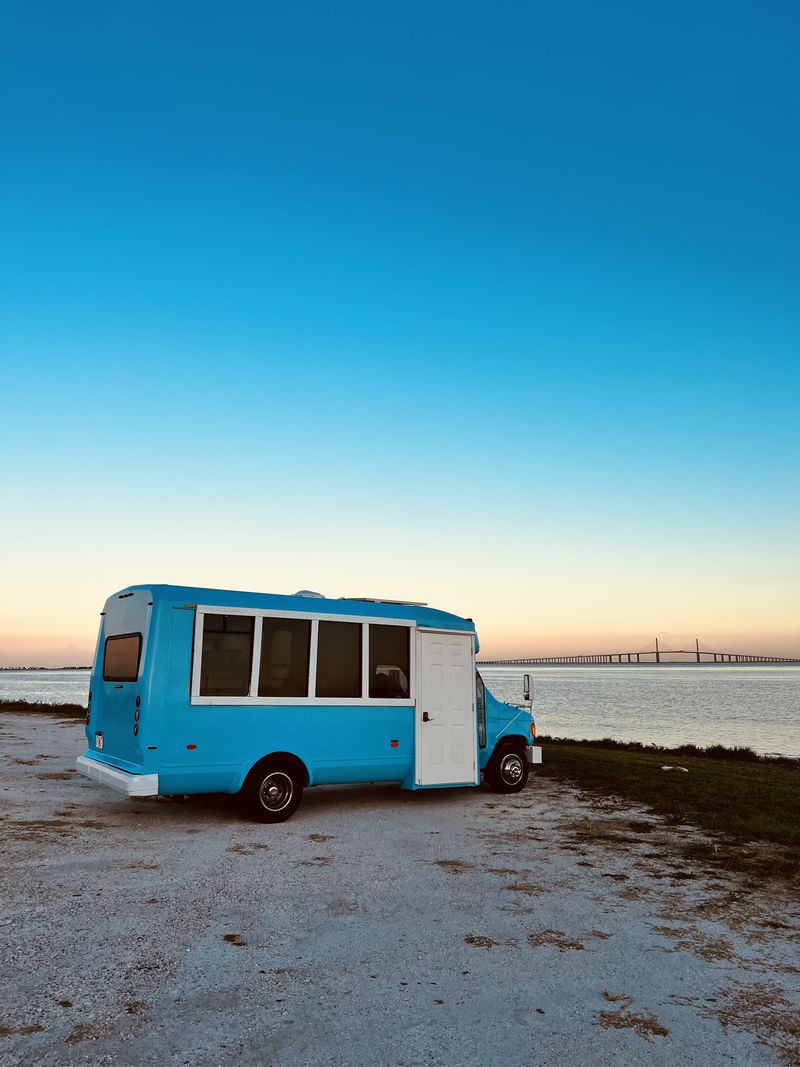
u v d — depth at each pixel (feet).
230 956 15.92
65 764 43.83
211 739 28.48
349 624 32.60
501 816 32.76
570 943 17.53
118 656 29.96
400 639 34.22
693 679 598.75
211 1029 12.73
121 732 28.76
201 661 28.60
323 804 34.65
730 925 19.25
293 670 30.78
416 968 15.74
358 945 16.90
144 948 16.12
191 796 35.17
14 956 15.31
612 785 41.73
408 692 34.09
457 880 22.47
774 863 25.68
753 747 107.45
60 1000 13.50
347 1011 13.65
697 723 154.92
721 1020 13.87
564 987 15.07
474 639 36.81
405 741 33.65
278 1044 12.35
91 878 21.15
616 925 18.92
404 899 20.42
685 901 21.16
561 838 28.71
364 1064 11.87
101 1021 12.80
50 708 92.73
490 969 15.84
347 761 31.81
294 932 17.57
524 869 24.00
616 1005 14.35
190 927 17.54
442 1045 12.59
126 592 30.14
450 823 30.94
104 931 17.01
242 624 29.73
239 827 29.01
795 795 40.60
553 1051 12.53
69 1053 11.71
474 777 35.76
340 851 25.63
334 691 31.78
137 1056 11.74
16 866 21.93
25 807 30.94
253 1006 13.66
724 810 34.81
